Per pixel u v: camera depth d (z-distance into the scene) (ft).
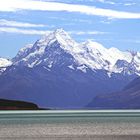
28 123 377.30
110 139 237.25
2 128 308.40
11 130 289.94
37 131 283.18
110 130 294.46
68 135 257.34
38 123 379.96
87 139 237.04
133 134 263.70
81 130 294.25
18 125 344.69
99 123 379.35
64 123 379.96
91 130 293.02
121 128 311.47
